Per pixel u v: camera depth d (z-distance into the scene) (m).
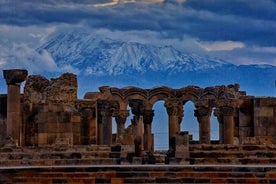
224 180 97.31
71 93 131.62
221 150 110.31
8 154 110.25
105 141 140.25
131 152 112.12
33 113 130.25
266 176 96.75
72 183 99.12
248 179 96.88
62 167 100.06
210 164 105.50
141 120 148.00
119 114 146.12
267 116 132.62
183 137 109.44
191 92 145.75
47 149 114.19
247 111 136.12
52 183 99.12
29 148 114.12
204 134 144.12
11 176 98.75
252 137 131.12
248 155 107.94
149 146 147.12
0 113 128.12
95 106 136.88
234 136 136.88
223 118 137.50
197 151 109.44
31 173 99.50
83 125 136.62
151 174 99.00
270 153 107.56
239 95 139.50
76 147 114.81
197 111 144.75
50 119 130.12
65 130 130.00
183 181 98.00
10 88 124.31
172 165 100.88
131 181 98.94
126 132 128.38
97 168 99.81
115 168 99.75
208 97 144.25
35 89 131.12
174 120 146.12
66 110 130.12
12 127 124.12
